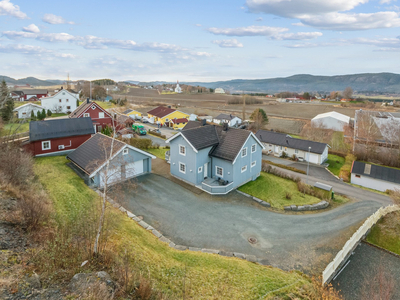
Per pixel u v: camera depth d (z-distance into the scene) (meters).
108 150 24.22
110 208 18.67
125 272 10.72
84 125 34.00
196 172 25.50
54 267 9.92
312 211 23.80
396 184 33.69
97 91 110.94
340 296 13.80
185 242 17.08
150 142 39.09
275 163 43.34
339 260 16.53
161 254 14.53
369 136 53.09
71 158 26.95
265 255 16.52
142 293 9.88
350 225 21.39
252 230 19.19
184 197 23.41
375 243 20.05
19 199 14.91
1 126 34.59
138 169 27.31
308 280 14.30
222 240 17.66
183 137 25.41
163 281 11.94
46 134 30.53
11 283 8.80
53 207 17.05
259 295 11.95
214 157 26.61
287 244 17.91
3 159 18.22
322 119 71.19
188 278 12.55
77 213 16.86
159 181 26.31
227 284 12.53
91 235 13.62
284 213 22.50
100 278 9.87
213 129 29.00
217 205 22.53
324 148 44.78
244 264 14.80
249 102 140.50
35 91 94.62
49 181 22.20
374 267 17.11
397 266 17.42
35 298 8.45
